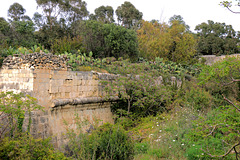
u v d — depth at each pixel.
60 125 13.80
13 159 7.34
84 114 15.62
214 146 10.21
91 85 16.30
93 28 29.25
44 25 40.50
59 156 8.38
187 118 14.95
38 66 13.07
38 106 9.74
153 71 20.72
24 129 12.01
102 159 8.88
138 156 10.63
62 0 42.53
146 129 14.69
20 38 34.09
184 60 36.25
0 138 7.98
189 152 10.11
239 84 19.20
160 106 19.11
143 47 37.03
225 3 7.49
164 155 10.74
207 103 17.75
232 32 61.16
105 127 10.41
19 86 13.45
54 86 13.73
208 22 64.94
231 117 8.50
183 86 21.95
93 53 29.08
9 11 48.78
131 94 18.22
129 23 55.97
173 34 36.94
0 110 8.77
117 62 19.66
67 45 27.22
